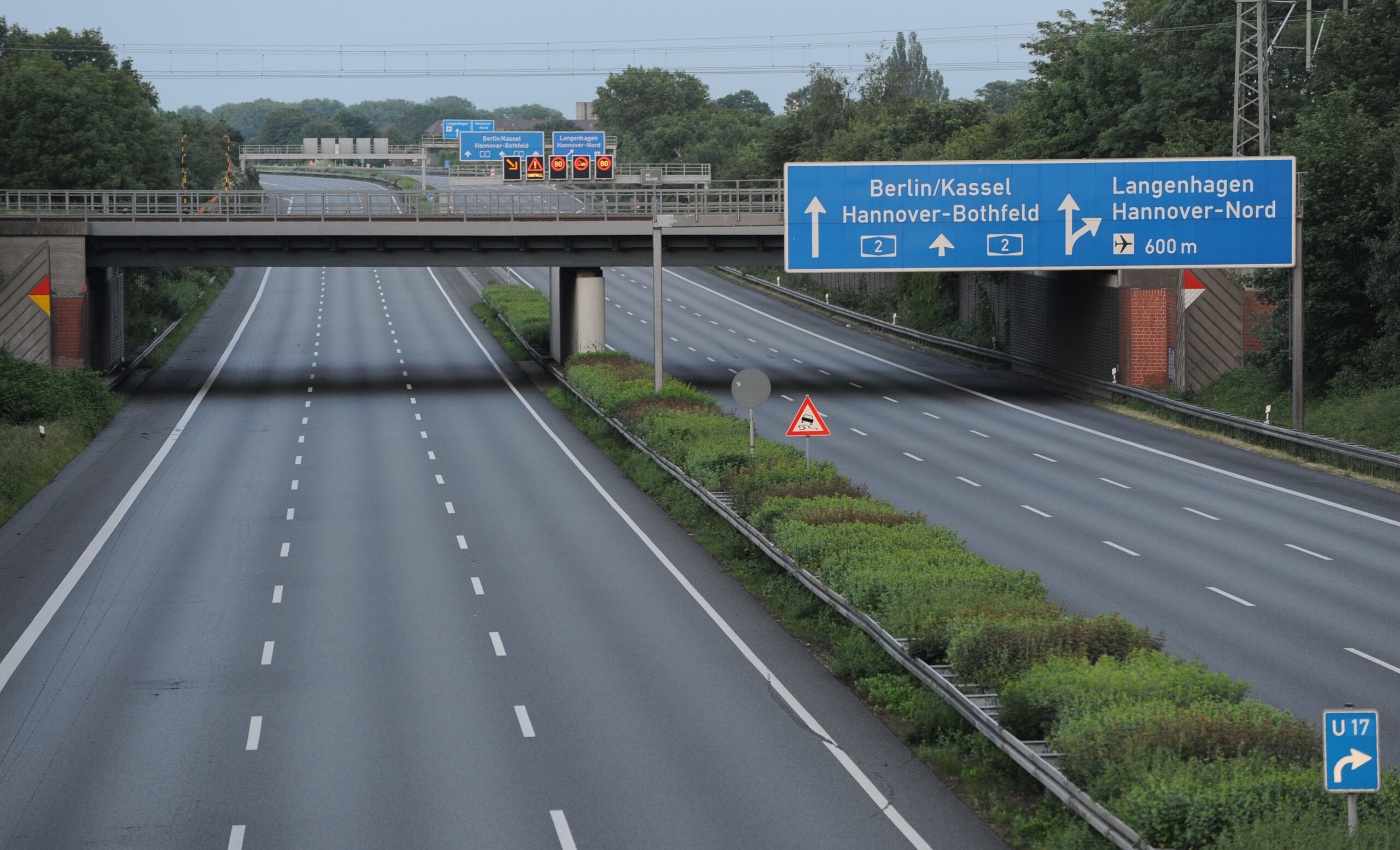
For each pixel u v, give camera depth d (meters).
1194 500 62.44
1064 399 95.88
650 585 47.62
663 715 33.97
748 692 35.88
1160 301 91.56
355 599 45.78
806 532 43.81
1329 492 64.50
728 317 144.75
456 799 28.62
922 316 134.38
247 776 29.94
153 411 90.50
